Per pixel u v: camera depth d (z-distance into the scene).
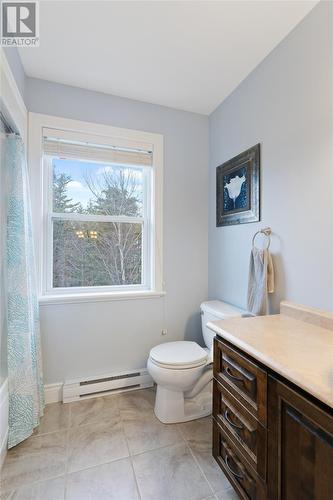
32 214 1.83
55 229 1.99
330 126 1.20
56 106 1.89
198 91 2.00
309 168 1.31
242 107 1.87
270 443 0.87
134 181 2.21
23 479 1.24
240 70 1.75
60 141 1.93
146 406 1.83
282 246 1.48
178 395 1.65
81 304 1.96
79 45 1.53
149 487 1.21
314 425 0.70
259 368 0.92
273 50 1.55
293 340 1.05
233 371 1.10
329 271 1.21
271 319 1.35
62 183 2.01
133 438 1.51
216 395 1.22
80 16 1.33
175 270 2.25
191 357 1.64
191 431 1.58
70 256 2.02
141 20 1.36
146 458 1.37
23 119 1.71
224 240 2.10
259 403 0.92
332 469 0.65
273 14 1.31
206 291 2.34
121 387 2.02
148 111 2.15
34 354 1.64
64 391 1.86
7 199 1.52
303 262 1.34
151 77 1.83
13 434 1.43
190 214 2.30
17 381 1.47
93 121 1.99
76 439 1.50
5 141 1.53
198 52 1.58
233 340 1.07
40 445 1.45
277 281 1.52
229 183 2.01
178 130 2.25
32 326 1.63
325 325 1.20
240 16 1.33
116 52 1.59
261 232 1.62
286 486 0.80
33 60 1.67
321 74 1.24
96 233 2.10
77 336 1.95
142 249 2.23
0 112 1.40
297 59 1.37
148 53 1.60
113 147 2.07
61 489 1.19
